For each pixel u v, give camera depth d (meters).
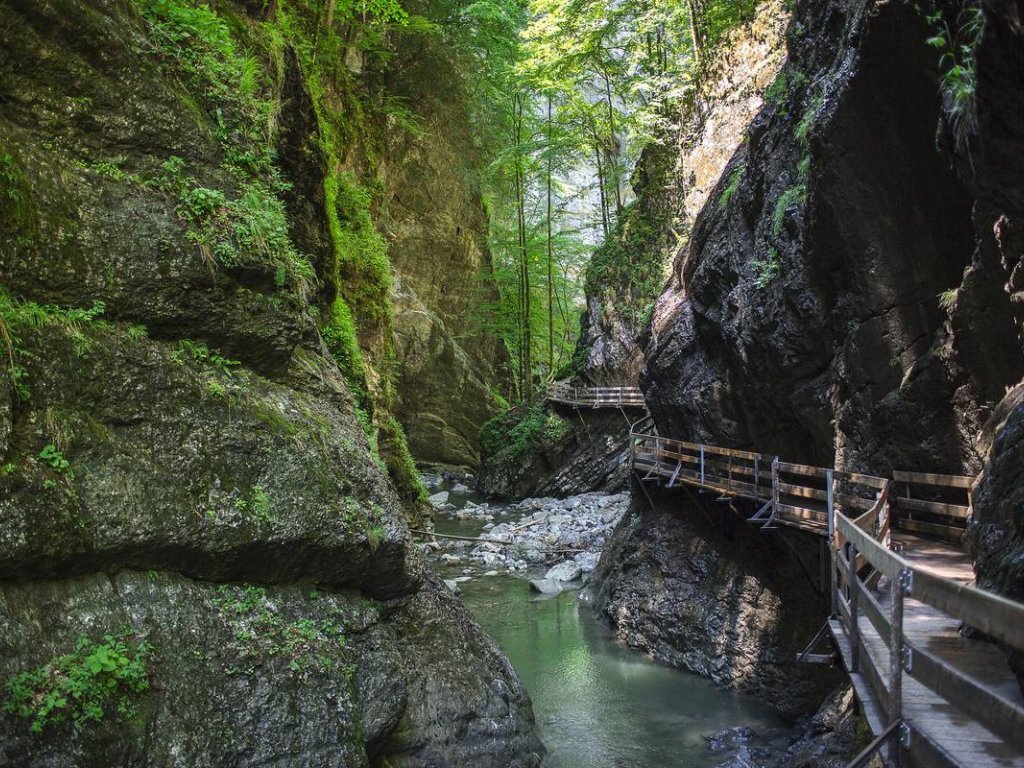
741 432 12.45
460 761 6.90
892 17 6.57
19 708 4.19
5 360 4.67
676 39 23.59
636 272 26.95
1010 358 6.99
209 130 6.55
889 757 3.37
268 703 5.34
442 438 34.22
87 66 5.67
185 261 5.82
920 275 7.94
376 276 17.31
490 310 37.44
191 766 4.78
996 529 4.70
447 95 30.09
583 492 27.64
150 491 5.19
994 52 4.18
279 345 6.46
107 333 5.35
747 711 10.16
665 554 13.29
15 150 5.10
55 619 4.59
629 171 29.14
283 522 5.84
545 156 28.92
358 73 22.19
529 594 15.92
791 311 9.89
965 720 3.58
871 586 6.57
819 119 8.08
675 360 14.37
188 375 5.71
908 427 8.30
